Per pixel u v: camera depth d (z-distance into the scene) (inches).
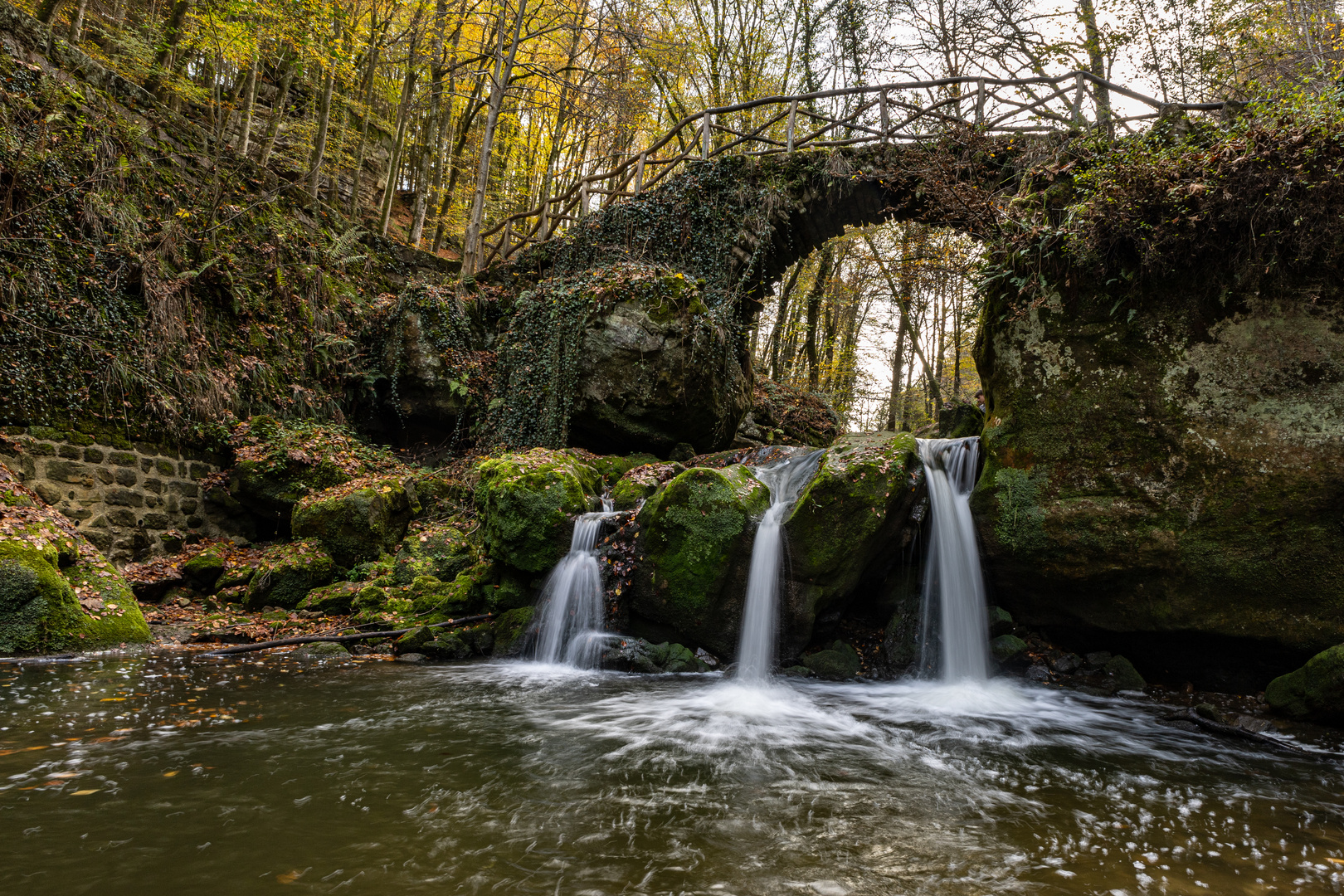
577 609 294.7
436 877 98.5
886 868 105.8
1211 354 242.7
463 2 693.9
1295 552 223.1
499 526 304.8
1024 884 101.1
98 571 291.7
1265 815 132.3
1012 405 279.6
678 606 281.4
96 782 130.9
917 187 448.1
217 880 94.9
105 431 367.2
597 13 676.7
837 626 290.5
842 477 270.5
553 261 566.6
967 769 159.3
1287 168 219.3
